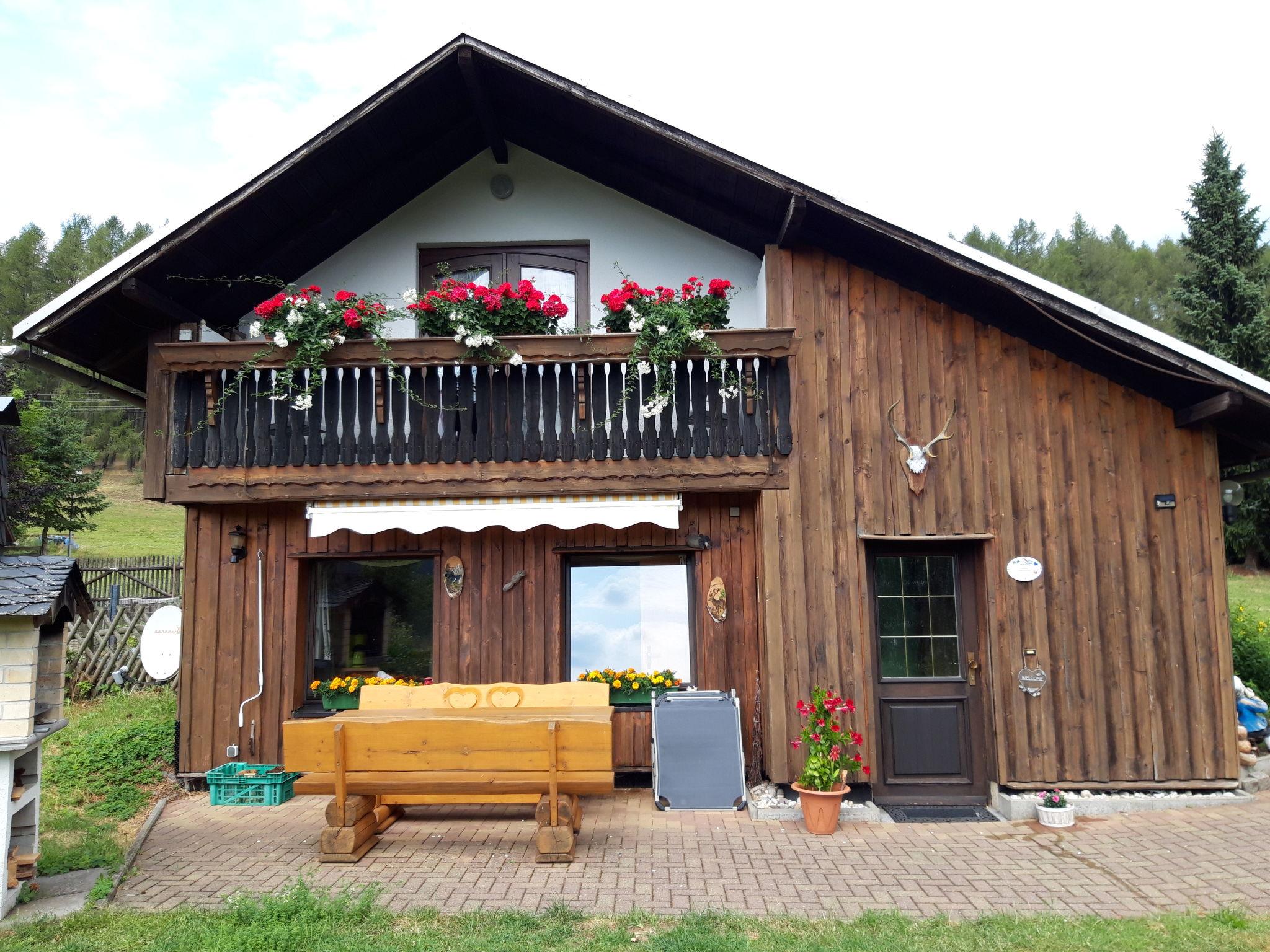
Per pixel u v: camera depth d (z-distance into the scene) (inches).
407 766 240.2
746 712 315.0
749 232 340.8
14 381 964.6
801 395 310.5
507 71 307.1
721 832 267.3
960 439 309.1
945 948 180.9
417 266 361.7
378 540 326.6
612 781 239.8
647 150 324.5
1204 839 260.4
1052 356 311.9
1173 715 298.7
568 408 307.6
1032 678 298.5
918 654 312.2
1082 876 230.2
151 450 315.3
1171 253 2111.2
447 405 306.7
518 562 324.8
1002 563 304.5
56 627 229.9
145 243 290.5
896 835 266.4
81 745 339.3
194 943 181.2
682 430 305.3
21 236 2240.4
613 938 184.4
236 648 320.5
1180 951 181.0
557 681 319.3
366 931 189.0
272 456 306.8
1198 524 305.0
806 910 204.4
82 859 237.6
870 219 289.6
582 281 361.1
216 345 303.1
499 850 247.1
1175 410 309.6
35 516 961.5
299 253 348.5
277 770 302.8
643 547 323.0
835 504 305.4
